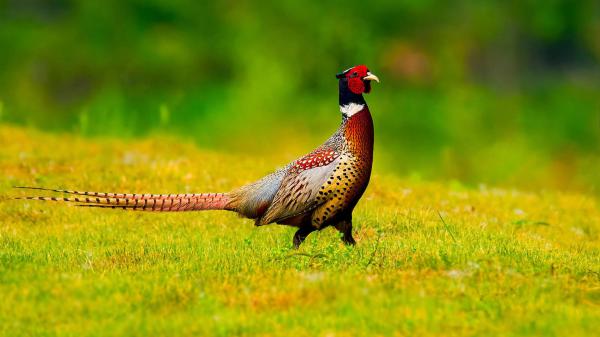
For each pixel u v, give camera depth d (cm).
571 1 5450
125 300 1020
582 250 1442
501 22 5416
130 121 4781
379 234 1294
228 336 937
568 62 6003
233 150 4691
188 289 1045
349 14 5072
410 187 1848
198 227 1507
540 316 977
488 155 4634
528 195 1975
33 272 1106
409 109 4931
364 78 1234
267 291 1034
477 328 947
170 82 5438
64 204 1616
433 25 5306
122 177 1777
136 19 5556
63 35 5566
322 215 1248
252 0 5194
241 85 5041
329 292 1020
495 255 1160
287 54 4981
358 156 1237
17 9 6178
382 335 930
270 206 1252
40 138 2259
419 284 1049
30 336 941
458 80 5191
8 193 1664
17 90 5253
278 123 4759
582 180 4375
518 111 5038
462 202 1778
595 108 5194
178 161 1942
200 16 5559
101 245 1381
